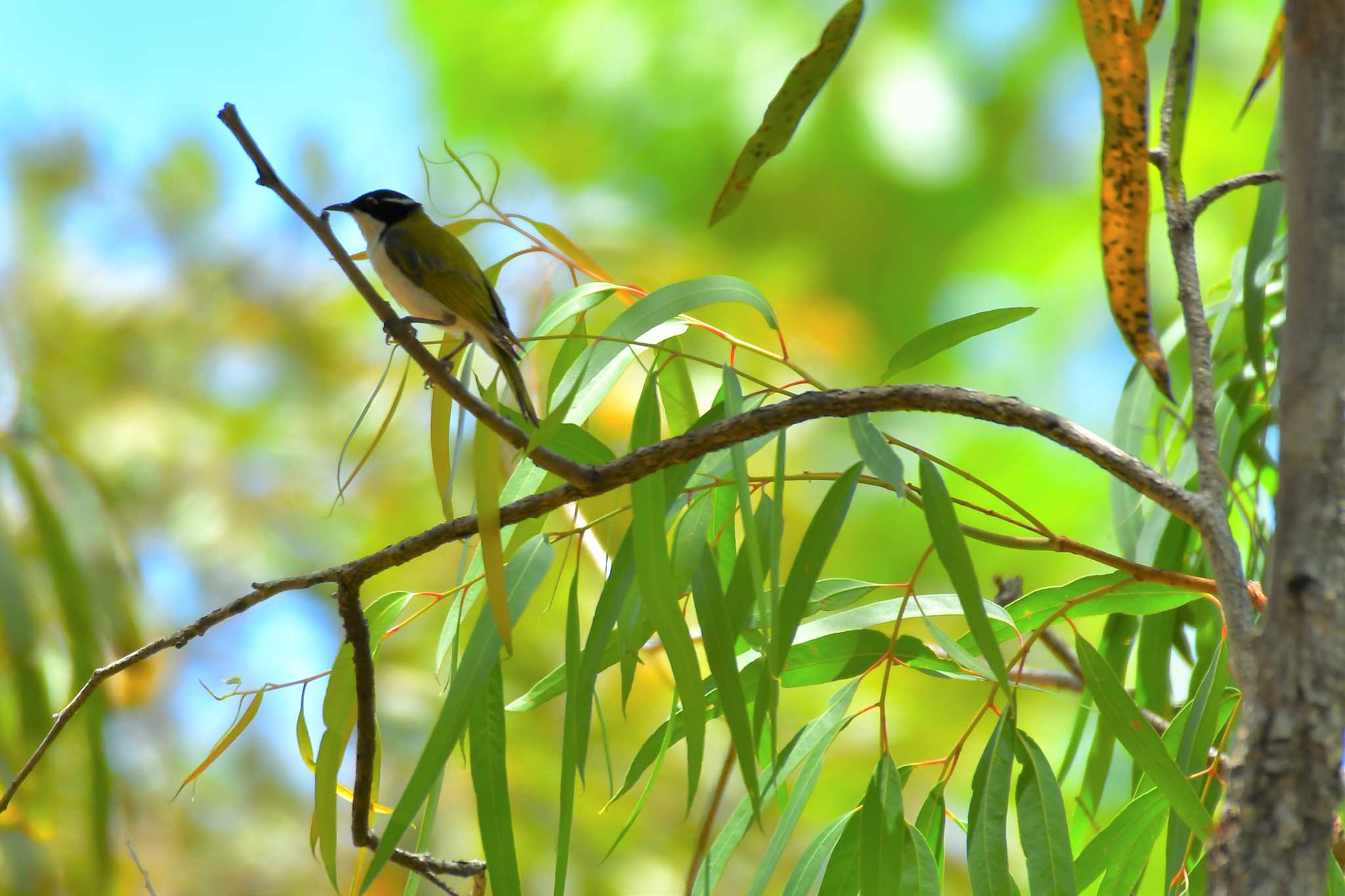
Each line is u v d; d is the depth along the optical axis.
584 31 24.12
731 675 9.87
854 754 13.99
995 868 9.88
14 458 10.30
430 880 9.92
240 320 15.64
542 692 9.97
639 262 15.23
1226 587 9.72
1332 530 9.65
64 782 10.40
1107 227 9.80
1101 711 9.89
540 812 12.74
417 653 13.73
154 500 14.41
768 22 23.48
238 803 13.42
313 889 13.08
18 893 10.36
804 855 9.94
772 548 9.82
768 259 17.91
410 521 14.59
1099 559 9.90
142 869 9.90
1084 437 9.77
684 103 23.30
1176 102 9.84
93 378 15.01
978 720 9.92
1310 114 9.66
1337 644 9.64
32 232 15.45
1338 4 9.66
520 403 10.10
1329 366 9.66
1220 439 10.11
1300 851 9.63
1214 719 9.93
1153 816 9.95
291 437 15.26
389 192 10.43
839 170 23.27
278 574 14.44
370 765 9.91
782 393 9.91
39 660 10.25
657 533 9.84
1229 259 20.39
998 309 9.88
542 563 9.93
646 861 12.83
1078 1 9.78
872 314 23.52
